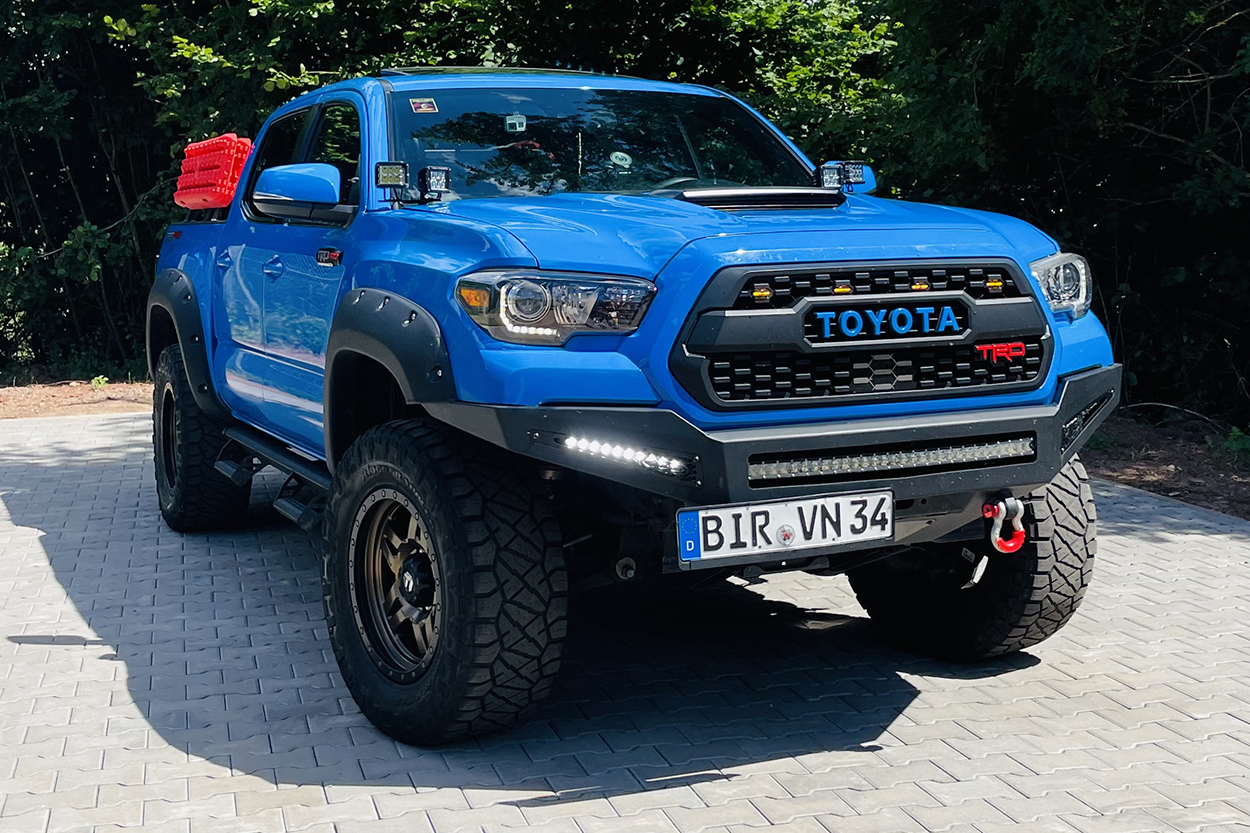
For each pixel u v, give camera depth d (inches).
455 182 175.6
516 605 143.3
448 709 146.9
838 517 142.0
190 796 140.2
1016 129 395.9
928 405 147.9
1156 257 416.5
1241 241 401.4
